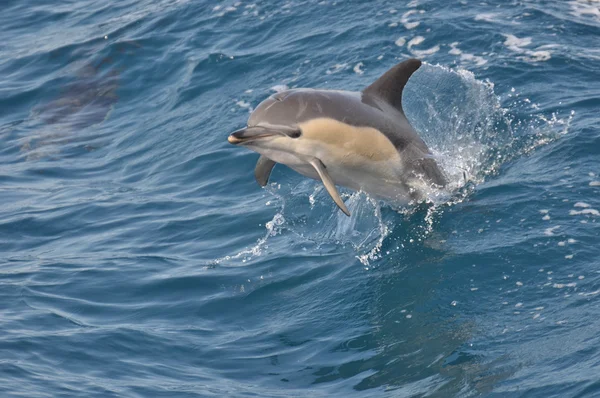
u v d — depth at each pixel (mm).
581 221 14969
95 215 19438
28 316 14328
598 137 17812
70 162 23000
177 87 25609
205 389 12102
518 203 15844
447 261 14695
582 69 21797
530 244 14578
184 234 18016
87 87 27125
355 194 17328
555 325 12445
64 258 17141
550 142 18062
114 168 22375
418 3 26500
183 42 27766
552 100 20156
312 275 15523
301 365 12844
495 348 12266
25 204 20359
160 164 21969
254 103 23547
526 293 13461
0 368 12195
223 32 27625
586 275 13531
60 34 31047
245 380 12508
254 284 15500
